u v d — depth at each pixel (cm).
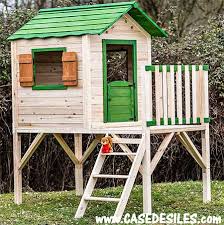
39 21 1233
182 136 1185
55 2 1861
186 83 1168
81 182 1352
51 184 1584
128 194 1060
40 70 1269
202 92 1203
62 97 1167
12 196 1368
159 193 1316
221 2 1955
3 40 1558
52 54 1282
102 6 1203
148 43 1241
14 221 1077
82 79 1141
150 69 1095
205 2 1966
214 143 1573
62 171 1584
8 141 1540
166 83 1127
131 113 1202
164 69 1123
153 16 2002
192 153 1198
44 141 1565
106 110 1157
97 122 1146
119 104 1180
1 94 1512
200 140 1578
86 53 1133
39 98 1198
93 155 1587
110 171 1569
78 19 1187
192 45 1605
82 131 1144
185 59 1594
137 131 1094
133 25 1212
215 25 1656
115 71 1561
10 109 1523
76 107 1151
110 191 1370
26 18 1597
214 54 1581
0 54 1516
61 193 1397
